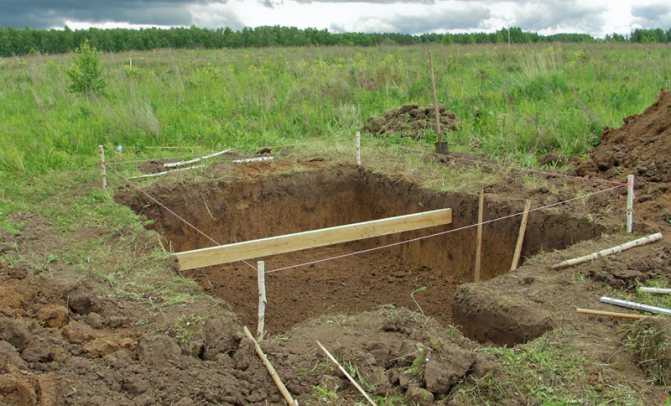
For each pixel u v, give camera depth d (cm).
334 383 380
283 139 1028
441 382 373
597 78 1445
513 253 699
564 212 664
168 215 789
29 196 733
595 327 448
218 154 925
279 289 757
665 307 468
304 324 465
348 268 820
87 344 410
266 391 377
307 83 1393
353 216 909
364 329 450
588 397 369
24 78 1648
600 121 963
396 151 941
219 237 833
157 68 1964
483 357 397
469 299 514
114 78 1560
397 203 832
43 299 478
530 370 391
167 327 448
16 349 396
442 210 730
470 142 952
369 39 4034
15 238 602
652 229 593
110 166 852
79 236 625
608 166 785
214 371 390
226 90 1355
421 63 1870
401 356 402
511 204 703
